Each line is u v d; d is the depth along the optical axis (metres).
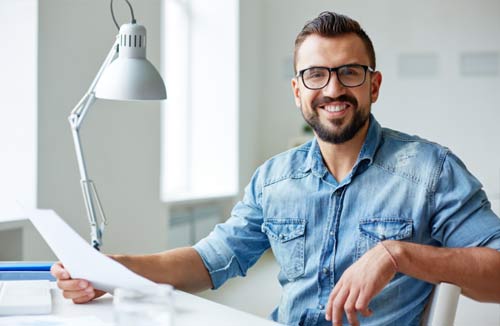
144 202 4.02
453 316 1.29
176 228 4.83
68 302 1.33
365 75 1.55
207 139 5.82
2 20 3.02
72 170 3.33
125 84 1.56
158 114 4.11
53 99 3.19
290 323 1.60
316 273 1.58
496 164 5.82
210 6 5.78
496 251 1.34
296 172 1.65
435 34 5.91
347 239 1.56
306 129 6.25
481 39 5.82
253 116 6.17
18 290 1.34
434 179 1.51
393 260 1.28
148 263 1.51
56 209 3.24
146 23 3.95
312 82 1.57
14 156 3.07
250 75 6.06
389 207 1.54
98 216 3.57
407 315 1.50
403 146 1.59
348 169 1.60
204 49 5.81
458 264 1.31
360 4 6.07
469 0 5.83
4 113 3.04
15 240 2.97
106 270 1.20
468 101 5.87
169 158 5.52
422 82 5.95
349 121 1.55
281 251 1.63
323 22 1.57
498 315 1.72
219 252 1.64
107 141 3.62
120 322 0.90
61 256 1.27
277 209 1.65
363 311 1.25
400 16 5.98
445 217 1.48
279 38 6.33
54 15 3.18
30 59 3.07
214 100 5.81
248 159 6.05
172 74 5.57
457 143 5.90
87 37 3.40
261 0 6.29
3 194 3.06
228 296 4.37
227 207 5.68
